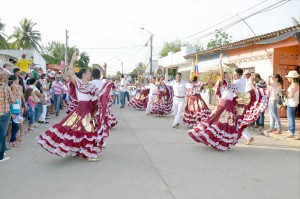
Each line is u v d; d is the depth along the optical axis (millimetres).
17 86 7207
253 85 8875
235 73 7242
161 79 13570
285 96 8555
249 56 14828
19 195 4195
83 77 6059
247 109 7258
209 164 5887
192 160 6141
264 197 4332
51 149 5559
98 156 6312
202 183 4816
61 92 13312
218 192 4461
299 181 5055
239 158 6406
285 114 13172
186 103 10547
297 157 6617
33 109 9109
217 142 6848
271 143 8055
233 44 14805
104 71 7668
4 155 6297
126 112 15500
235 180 5012
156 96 13648
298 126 10594
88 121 5883
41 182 4723
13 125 6938
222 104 7074
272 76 8984
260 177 5207
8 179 4848
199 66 21062
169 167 5625
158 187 4586
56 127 5676
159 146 7344
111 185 4633
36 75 12617
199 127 6988
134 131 9523
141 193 4332
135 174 5176
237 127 7113
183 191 4457
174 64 27141
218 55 18172
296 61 13570
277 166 5895
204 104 10367
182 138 8414
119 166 5621
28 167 5504
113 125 9641
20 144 7328
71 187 4520
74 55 5793
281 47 12984
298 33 9758
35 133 8852
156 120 12328
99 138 5906
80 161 5914
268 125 10672
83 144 5824
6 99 5770
